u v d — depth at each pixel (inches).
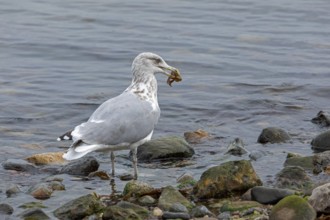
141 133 526.3
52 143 637.9
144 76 548.4
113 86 794.2
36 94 759.1
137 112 524.7
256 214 454.6
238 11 1062.4
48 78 807.7
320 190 448.8
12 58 874.1
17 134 661.9
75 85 791.7
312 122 687.7
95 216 457.1
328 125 675.4
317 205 445.7
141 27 991.6
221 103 738.2
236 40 948.0
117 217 445.7
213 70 844.0
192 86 788.6
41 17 1023.6
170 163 576.1
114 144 515.8
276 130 630.5
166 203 469.7
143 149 586.2
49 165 569.6
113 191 513.7
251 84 794.2
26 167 559.2
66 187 520.4
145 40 942.4
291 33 976.3
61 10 1053.2
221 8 1074.7
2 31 961.5
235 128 675.4
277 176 515.8
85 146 503.5
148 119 531.2
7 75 812.0
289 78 815.7
